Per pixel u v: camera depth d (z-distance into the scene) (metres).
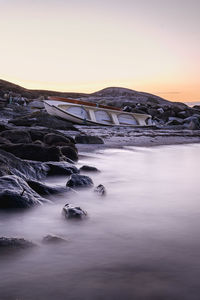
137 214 4.98
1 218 4.57
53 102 30.45
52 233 4.04
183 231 4.17
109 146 16.34
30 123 24.14
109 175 8.66
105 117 31.72
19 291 2.61
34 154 9.44
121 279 2.82
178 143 18.81
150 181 7.91
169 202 5.84
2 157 7.15
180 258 3.29
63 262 3.16
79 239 3.82
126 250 3.49
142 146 16.77
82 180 6.90
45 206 5.21
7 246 3.38
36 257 3.26
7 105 42.75
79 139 16.95
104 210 5.20
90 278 2.83
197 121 34.84
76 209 4.75
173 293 2.60
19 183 5.52
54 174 8.12
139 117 32.75
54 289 2.64
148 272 2.96
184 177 8.51
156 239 3.85
